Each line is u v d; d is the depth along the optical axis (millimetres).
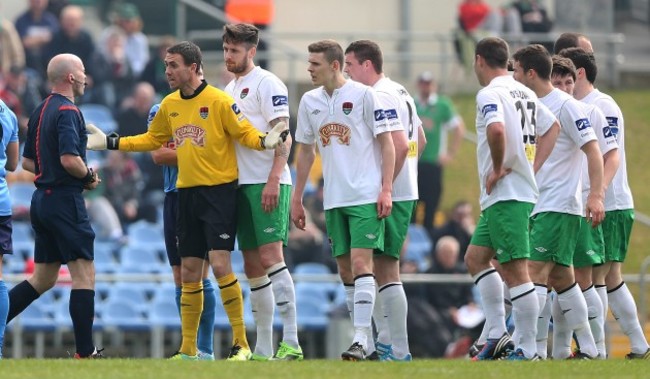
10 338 59469
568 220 37625
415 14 97062
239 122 35594
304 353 62375
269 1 87875
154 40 81562
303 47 93188
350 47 38469
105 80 77938
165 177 38938
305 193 72750
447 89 93938
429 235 71875
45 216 36625
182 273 36562
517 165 36188
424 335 57375
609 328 58906
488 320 37469
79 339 36875
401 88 38562
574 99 37844
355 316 35531
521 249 36062
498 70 36719
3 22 77250
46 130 36594
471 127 90062
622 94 99062
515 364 32312
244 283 60406
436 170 73125
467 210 66438
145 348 61625
